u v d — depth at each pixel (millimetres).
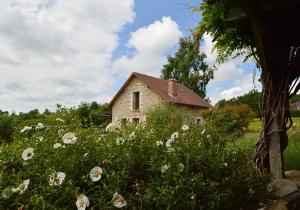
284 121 3441
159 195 2115
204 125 3562
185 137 2965
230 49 4113
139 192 2240
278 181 3148
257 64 3768
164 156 2508
